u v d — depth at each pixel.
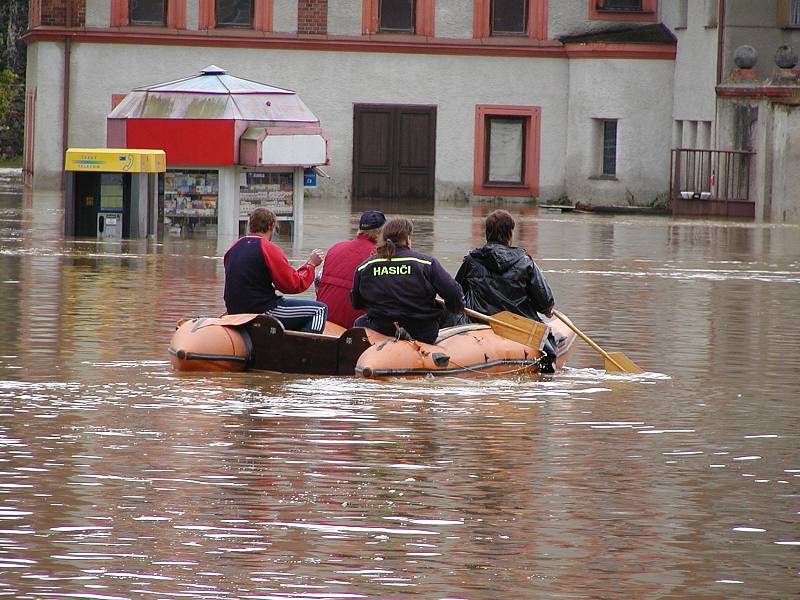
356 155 130.12
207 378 33.88
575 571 19.91
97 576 19.41
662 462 26.25
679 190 115.88
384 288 35.09
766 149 108.19
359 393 32.22
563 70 130.00
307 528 21.64
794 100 105.56
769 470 25.73
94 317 44.62
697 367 37.69
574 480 24.77
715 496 23.88
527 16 130.12
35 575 19.41
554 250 76.38
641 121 126.31
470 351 35.25
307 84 129.25
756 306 51.75
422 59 129.88
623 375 36.28
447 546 20.91
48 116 126.75
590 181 127.75
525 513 22.67
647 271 64.75
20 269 59.34
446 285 34.84
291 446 26.86
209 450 26.44
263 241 36.47
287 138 80.25
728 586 19.41
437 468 25.41
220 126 79.06
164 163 77.62
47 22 126.19
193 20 127.50
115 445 26.72
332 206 117.44
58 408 30.11
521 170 131.50
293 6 128.50
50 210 99.00
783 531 21.89
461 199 131.12
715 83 115.25
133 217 76.06
